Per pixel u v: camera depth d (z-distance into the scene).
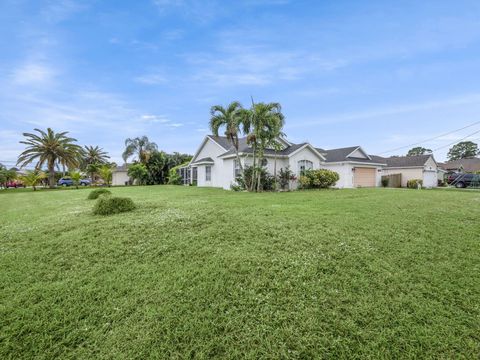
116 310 2.90
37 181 29.73
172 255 4.29
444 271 3.76
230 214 6.86
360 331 2.60
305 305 2.98
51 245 4.74
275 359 2.31
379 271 3.71
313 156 20.20
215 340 2.50
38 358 2.32
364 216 6.67
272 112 15.17
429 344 2.49
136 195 13.95
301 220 6.16
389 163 29.27
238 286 3.33
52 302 3.06
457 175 28.19
